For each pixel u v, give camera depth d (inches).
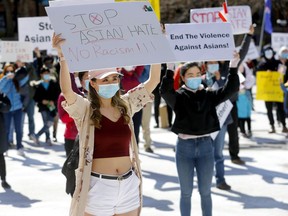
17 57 472.4
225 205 290.4
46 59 512.1
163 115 561.9
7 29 1478.8
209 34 215.0
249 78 473.7
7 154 446.6
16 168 394.9
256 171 365.1
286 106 464.4
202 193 227.1
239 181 339.9
